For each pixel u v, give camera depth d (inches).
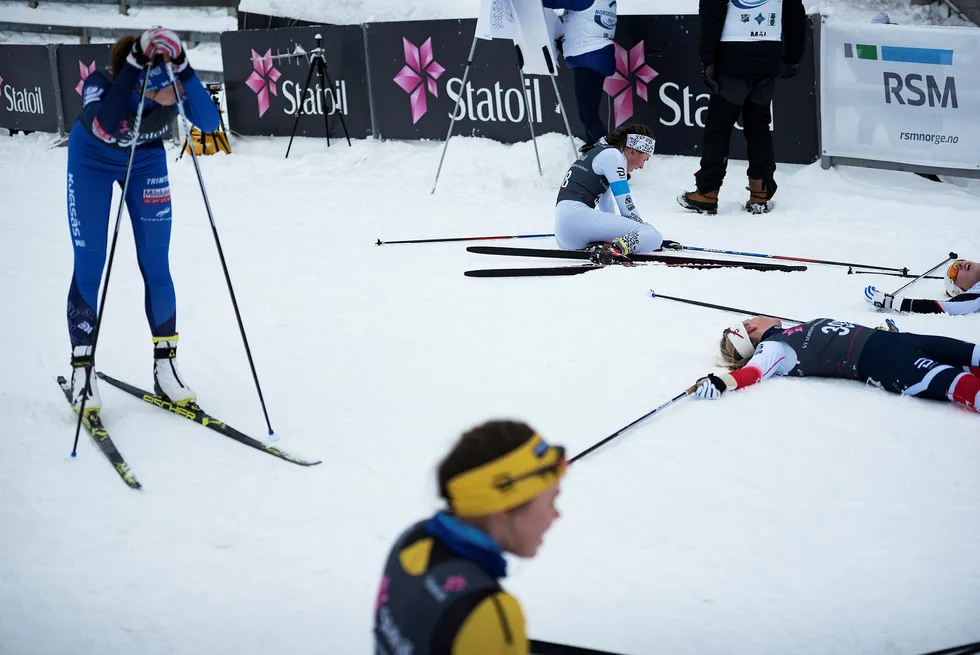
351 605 127.9
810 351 199.8
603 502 152.6
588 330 236.5
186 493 159.6
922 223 348.5
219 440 180.7
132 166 185.3
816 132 398.9
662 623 122.3
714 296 262.1
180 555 140.8
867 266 290.7
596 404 191.6
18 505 154.9
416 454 171.8
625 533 143.5
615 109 438.6
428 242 339.0
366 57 506.6
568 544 140.9
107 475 166.7
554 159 446.6
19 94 644.1
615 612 124.6
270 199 426.0
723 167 369.4
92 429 183.2
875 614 123.3
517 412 189.3
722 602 126.6
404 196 422.0
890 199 372.8
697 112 418.0
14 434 182.1
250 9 621.9
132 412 194.4
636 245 307.3
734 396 192.7
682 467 163.3
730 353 208.1
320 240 346.9
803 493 154.0
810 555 137.0
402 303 266.1
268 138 556.7
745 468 162.4
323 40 518.0
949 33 360.2
